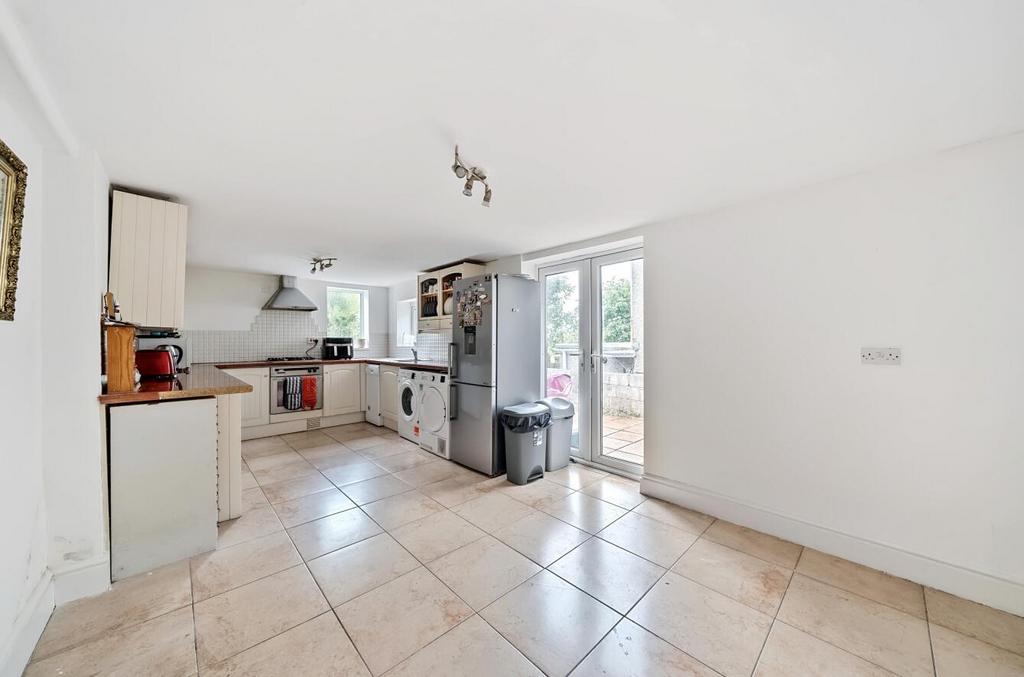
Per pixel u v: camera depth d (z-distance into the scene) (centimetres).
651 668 139
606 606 171
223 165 199
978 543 178
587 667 140
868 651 148
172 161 194
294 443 436
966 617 166
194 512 208
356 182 222
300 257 420
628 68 128
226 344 496
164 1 100
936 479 188
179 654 143
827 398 219
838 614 168
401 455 393
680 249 282
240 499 254
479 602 173
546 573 195
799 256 229
